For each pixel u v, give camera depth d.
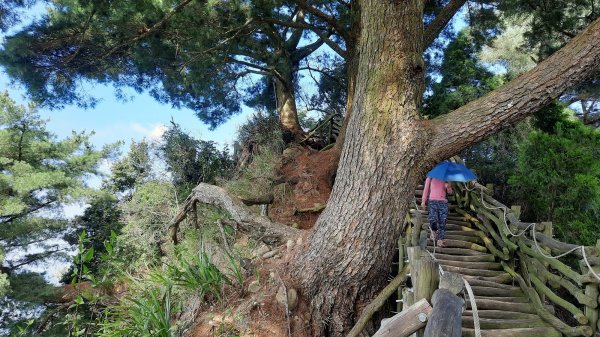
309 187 9.49
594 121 13.45
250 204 7.23
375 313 5.08
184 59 9.60
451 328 1.94
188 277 5.40
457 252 5.52
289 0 9.42
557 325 3.66
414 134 4.10
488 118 3.78
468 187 6.96
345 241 4.56
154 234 8.74
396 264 5.89
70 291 8.82
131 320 5.11
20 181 9.33
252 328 4.84
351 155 4.44
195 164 12.01
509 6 9.17
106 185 13.09
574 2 8.20
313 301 5.11
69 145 12.22
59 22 7.95
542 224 4.41
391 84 4.14
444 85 11.16
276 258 5.79
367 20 4.25
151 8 7.79
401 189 4.23
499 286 4.58
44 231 10.63
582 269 3.42
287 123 13.23
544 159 6.99
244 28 9.62
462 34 12.40
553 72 3.45
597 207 6.50
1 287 7.94
